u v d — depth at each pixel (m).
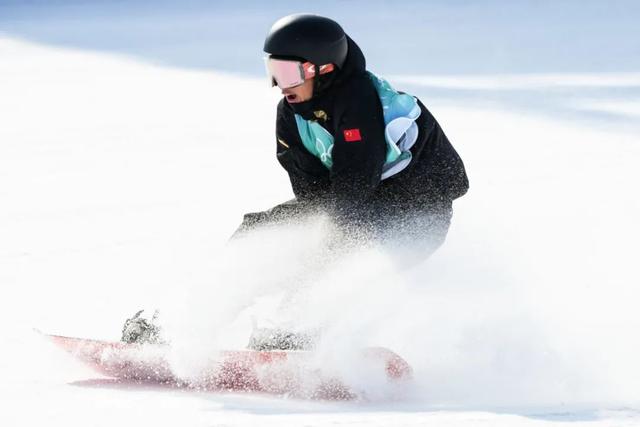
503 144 30.94
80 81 47.00
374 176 11.41
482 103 38.25
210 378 11.38
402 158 11.75
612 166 27.59
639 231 21.06
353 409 10.43
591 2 75.81
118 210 23.88
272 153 30.86
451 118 35.47
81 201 24.86
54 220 22.88
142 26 69.69
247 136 33.75
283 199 25.05
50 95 43.16
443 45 55.56
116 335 14.63
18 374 12.28
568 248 19.41
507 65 48.03
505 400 10.83
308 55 11.21
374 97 11.41
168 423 9.58
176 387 11.62
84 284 17.73
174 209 23.98
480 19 68.12
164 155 30.73
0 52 57.31
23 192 25.89
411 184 12.02
